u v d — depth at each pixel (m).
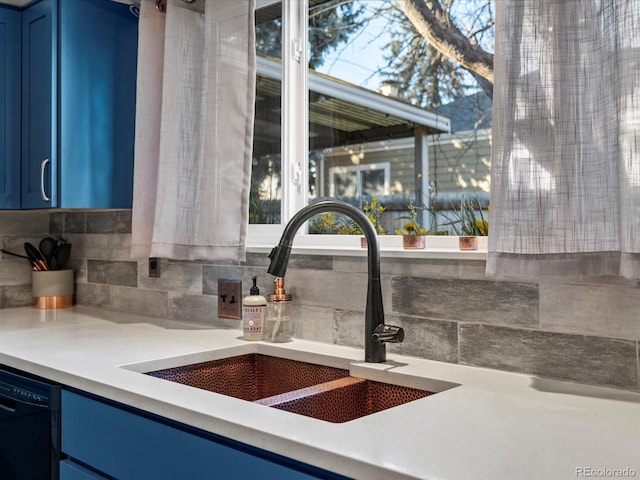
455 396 1.13
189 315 2.12
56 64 2.08
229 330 1.93
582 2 1.14
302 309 1.75
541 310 1.28
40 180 2.11
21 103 2.23
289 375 1.62
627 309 1.17
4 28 2.19
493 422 0.97
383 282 1.55
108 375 1.31
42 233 2.74
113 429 1.24
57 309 2.50
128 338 1.78
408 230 1.65
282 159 2.02
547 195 1.14
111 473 1.24
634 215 1.02
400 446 0.85
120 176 2.23
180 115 1.93
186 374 1.55
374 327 1.44
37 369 1.45
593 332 1.21
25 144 2.21
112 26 2.22
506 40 1.18
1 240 2.59
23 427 1.51
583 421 0.97
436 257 1.44
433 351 1.45
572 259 1.14
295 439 0.88
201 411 1.03
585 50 1.14
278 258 1.46
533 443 0.87
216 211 1.81
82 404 1.33
